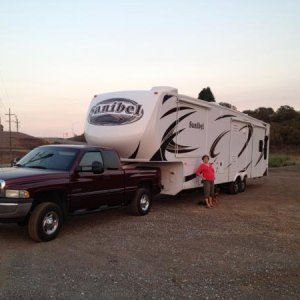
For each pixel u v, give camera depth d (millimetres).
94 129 11750
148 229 9086
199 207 12570
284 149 73312
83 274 5922
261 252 7422
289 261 6891
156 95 11109
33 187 7434
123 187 9977
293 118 86625
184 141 12234
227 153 15234
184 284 5629
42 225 7621
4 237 8008
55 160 8719
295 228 9664
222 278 5930
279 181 22875
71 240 7918
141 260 6707
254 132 18172
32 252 7000
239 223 10094
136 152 11234
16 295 5059
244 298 5180
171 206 12641
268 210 12312
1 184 7258
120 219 10211
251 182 22219
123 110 11320
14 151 64312
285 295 5320
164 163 12117
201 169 12539
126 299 5043
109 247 7473
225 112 14859
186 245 7766
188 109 12398
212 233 8859
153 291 5336
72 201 8344
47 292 5188
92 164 8844
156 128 10977
